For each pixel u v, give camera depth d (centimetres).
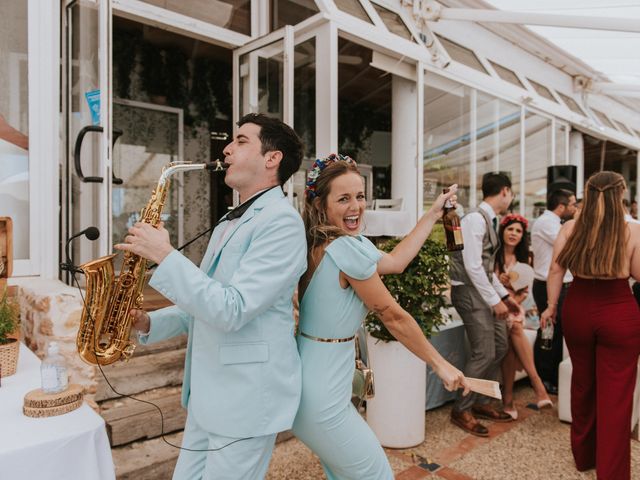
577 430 247
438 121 481
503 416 313
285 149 136
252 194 137
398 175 480
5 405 143
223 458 120
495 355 307
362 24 388
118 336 139
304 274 145
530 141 622
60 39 302
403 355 270
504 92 563
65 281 289
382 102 705
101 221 258
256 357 121
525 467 253
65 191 294
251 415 119
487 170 547
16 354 173
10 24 293
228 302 111
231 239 128
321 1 362
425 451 271
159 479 224
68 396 137
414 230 167
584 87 747
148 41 534
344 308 138
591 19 385
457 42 533
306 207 153
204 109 585
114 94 517
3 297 178
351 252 134
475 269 290
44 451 118
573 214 393
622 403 223
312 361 137
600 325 226
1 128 291
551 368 370
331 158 155
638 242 217
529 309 404
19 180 296
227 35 385
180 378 288
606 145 962
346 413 138
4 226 200
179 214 573
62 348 227
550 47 639
